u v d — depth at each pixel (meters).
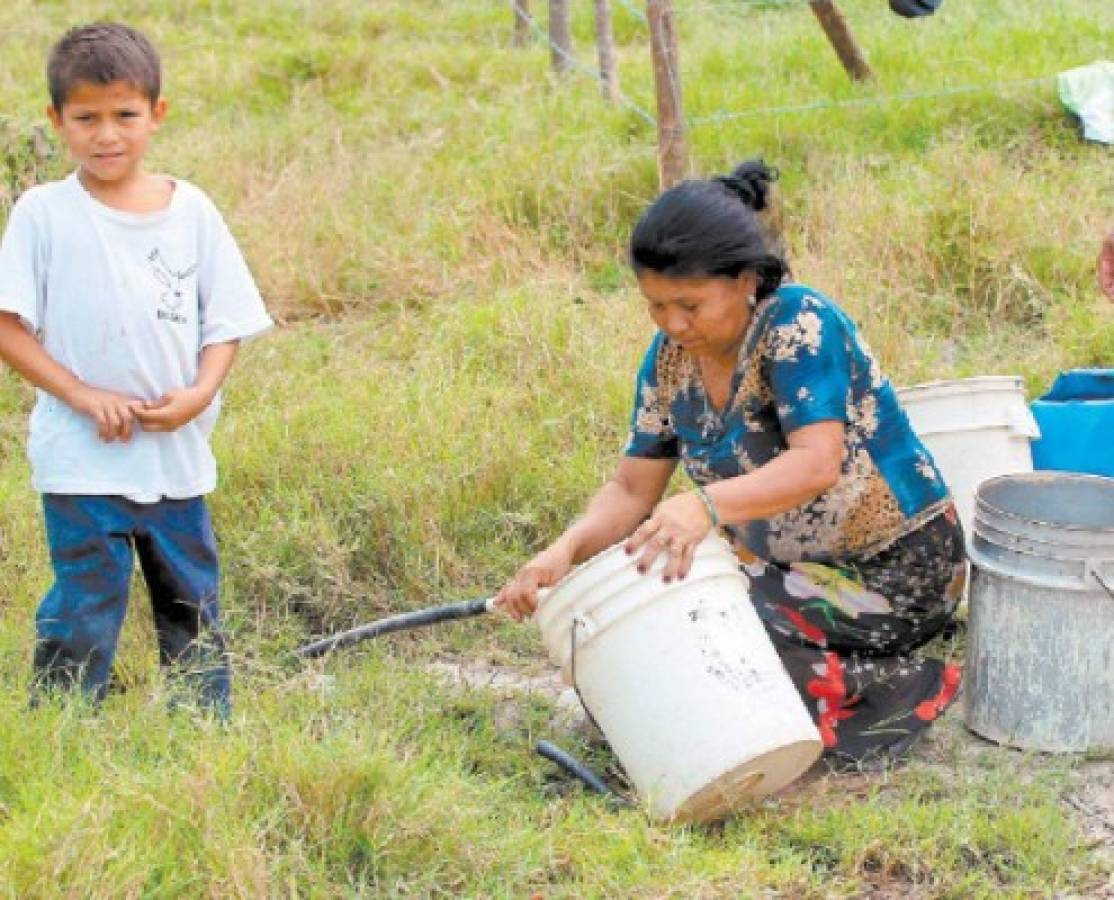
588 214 8.28
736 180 4.03
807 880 3.79
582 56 11.52
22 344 4.20
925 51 9.93
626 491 4.46
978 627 4.52
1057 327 7.00
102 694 4.41
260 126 10.15
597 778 4.27
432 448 5.89
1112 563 4.30
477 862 3.71
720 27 12.35
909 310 7.27
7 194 7.77
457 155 9.28
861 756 4.42
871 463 4.28
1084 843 4.00
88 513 4.26
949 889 3.82
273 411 6.24
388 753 3.86
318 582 5.39
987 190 7.76
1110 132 8.50
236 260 4.39
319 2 13.84
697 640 3.97
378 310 7.78
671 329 4.00
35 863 3.39
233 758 3.80
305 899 3.58
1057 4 11.17
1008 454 5.21
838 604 4.45
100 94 4.09
